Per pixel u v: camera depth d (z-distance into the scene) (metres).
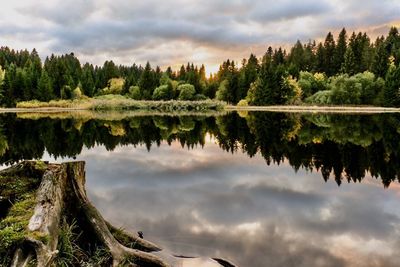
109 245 4.36
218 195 8.01
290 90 65.62
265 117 39.75
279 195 8.10
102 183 9.12
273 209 7.03
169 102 63.38
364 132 22.02
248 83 75.62
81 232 4.48
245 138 20.06
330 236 5.62
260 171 10.86
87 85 82.06
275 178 9.88
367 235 5.70
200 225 6.02
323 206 7.24
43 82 67.56
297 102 65.44
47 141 17.88
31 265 3.33
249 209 6.97
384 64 70.88
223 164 12.09
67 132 22.69
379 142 17.19
